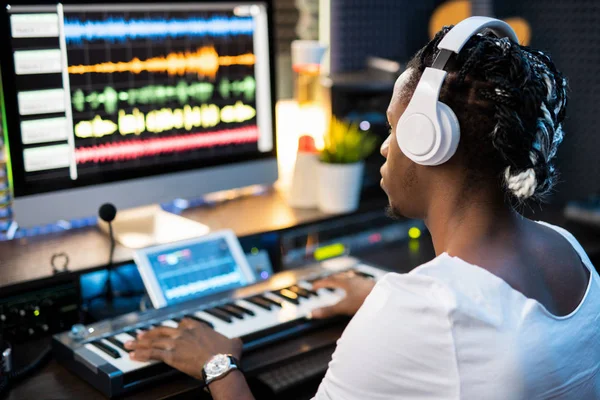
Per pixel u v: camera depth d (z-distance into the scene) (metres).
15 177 1.51
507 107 0.81
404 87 0.91
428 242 2.04
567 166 2.35
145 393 1.21
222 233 1.62
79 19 1.54
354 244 1.95
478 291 0.81
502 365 0.78
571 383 0.83
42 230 1.73
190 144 1.74
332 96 2.05
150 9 1.63
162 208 1.87
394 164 0.93
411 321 0.82
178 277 1.51
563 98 0.93
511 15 2.42
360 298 1.40
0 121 1.61
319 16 2.45
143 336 1.26
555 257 0.90
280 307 1.43
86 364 1.24
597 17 2.19
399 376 0.83
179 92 1.70
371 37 2.52
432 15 2.63
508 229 0.88
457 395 0.79
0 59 1.46
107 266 1.51
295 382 1.67
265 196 2.00
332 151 1.84
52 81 1.53
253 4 1.79
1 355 1.23
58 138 1.55
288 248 1.85
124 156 1.64
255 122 1.84
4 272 1.46
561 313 0.87
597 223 2.04
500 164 0.85
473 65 0.83
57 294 1.46
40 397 1.21
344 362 0.87
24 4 1.47
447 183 0.88
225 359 1.14
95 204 1.62
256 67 1.82
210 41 1.73
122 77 1.62
